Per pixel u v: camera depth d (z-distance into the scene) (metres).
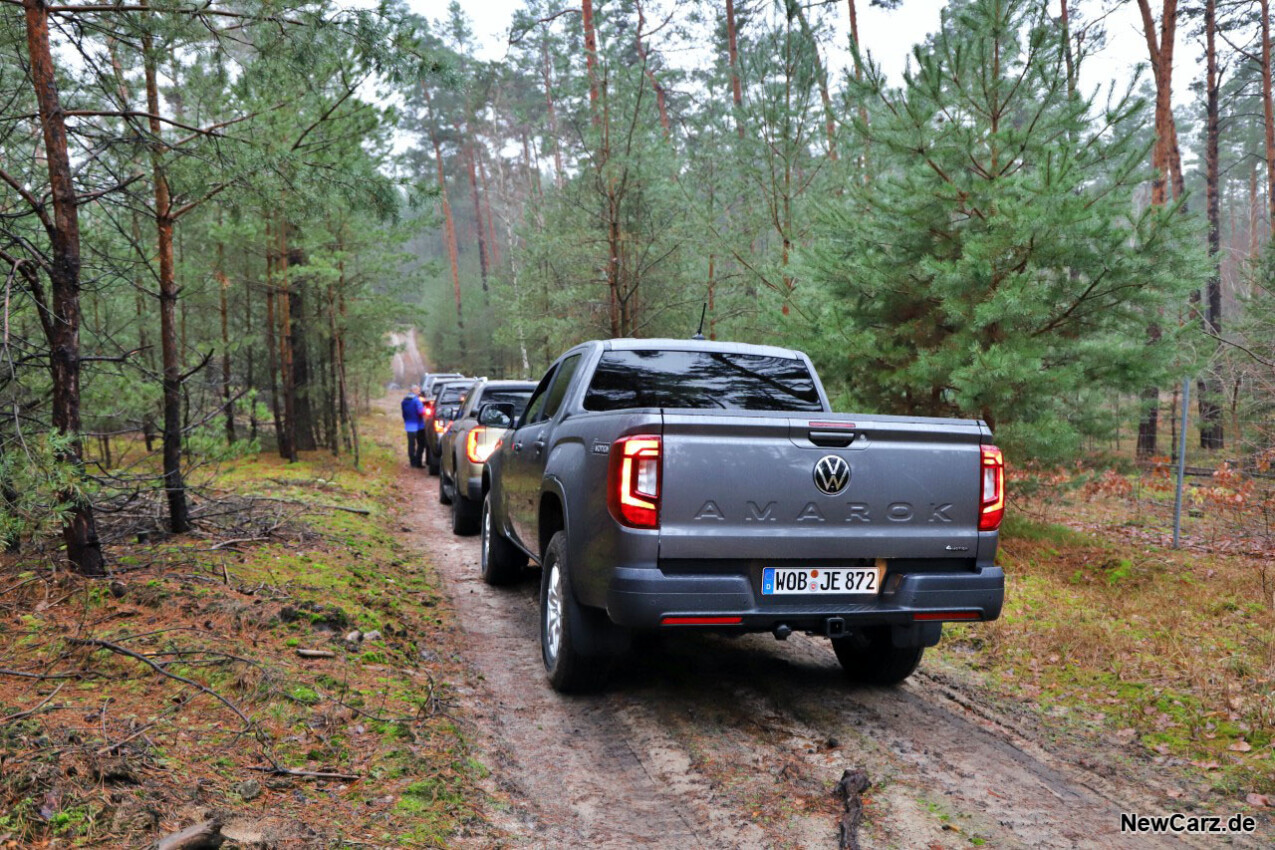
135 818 2.71
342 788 3.31
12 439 5.07
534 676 5.25
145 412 7.10
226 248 14.96
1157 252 7.98
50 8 5.43
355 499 12.17
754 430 3.99
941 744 4.24
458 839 3.07
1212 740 4.29
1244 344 10.41
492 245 50.50
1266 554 8.82
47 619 4.80
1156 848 3.22
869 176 10.45
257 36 6.00
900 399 10.05
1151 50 19.75
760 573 4.03
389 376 39.06
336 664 4.70
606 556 4.08
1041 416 8.66
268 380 18.44
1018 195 8.44
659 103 21.86
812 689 5.08
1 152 6.53
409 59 6.20
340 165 6.95
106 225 8.26
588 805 3.52
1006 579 7.89
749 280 14.46
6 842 2.48
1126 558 8.66
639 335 16.27
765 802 3.55
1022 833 3.32
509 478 6.93
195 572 6.03
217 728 3.63
